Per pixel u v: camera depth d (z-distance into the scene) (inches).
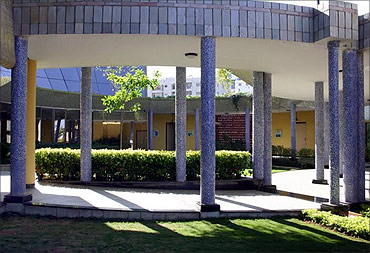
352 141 268.7
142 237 197.6
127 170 366.0
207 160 245.4
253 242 191.0
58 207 245.6
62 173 378.3
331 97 257.3
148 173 367.9
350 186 267.3
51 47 278.4
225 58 312.3
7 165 553.6
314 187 375.9
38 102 649.6
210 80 245.3
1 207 245.8
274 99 770.8
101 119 833.5
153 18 240.7
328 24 246.8
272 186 356.8
